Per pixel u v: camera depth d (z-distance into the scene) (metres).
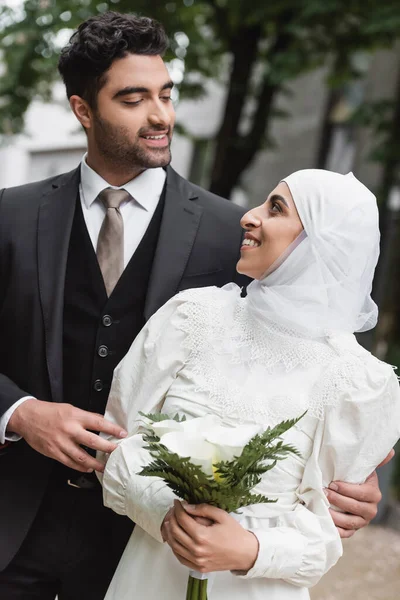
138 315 2.98
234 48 8.46
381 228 8.21
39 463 2.94
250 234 2.44
